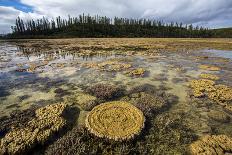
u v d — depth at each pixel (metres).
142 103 8.59
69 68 16.12
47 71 15.02
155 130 6.68
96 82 12.22
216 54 26.38
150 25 133.12
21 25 108.69
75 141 5.86
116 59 20.89
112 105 7.97
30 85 11.53
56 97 9.62
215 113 8.02
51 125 6.68
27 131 6.26
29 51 29.34
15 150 5.27
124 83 12.11
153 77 13.55
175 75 14.17
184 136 6.38
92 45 40.47
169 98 9.67
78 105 8.68
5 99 9.37
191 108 8.60
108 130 6.27
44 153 5.47
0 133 6.42
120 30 110.12
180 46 38.59
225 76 14.16
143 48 33.81
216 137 6.21
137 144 5.89
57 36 91.25
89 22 113.88
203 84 11.73
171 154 5.55
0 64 18.14
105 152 5.54
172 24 131.75
